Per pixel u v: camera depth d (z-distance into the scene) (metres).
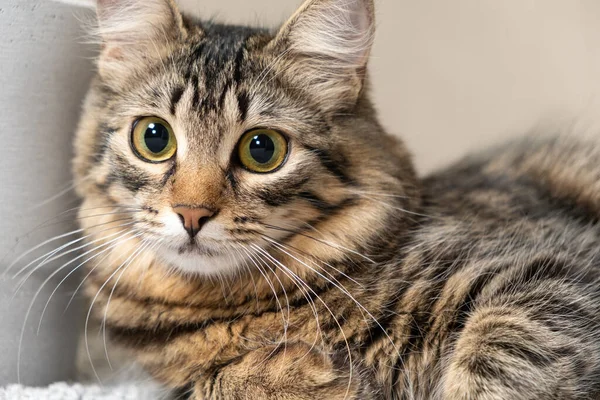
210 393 0.35
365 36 0.37
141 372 0.39
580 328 0.34
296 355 0.34
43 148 0.41
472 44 0.49
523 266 0.35
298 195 0.35
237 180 0.35
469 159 0.47
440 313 0.35
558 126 0.48
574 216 0.41
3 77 0.39
